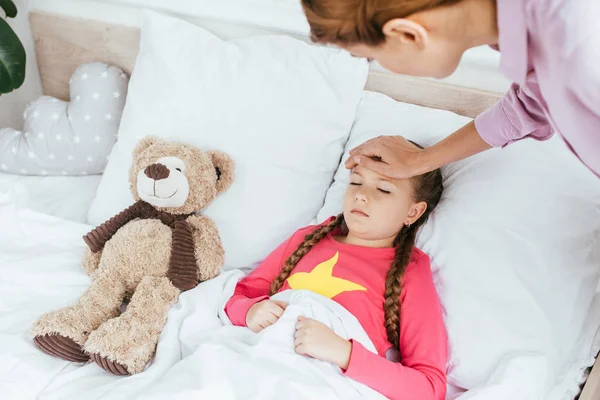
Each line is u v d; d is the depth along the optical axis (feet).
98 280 3.74
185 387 3.00
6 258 3.97
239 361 3.14
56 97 5.61
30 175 5.08
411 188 3.77
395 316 3.52
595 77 1.81
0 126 5.69
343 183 4.34
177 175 3.80
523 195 3.65
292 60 4.36
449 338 3.53
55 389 3.19
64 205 4.75
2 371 3.24
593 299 3.75
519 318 3.40
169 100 4.38
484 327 3.44
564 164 3.69
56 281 3.88
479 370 3.41
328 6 2.03
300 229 4.18
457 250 3.69
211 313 3.68
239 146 4.26
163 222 3.99
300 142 4.30
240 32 4.84
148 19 4.58
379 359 3.25
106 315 3.64
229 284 3.92
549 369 3.32
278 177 4.26
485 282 3.53
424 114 4.27
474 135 3.35
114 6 5.01
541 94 2.24
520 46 2.02
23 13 5.23
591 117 1.95
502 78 4.31
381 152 3.74
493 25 2.07
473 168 3.89
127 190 4.42
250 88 4.32
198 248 3.90
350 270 3.76
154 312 3.56
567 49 1.85
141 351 3.39
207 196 4.08
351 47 2.23
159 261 3.80
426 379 3.27
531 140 3.83
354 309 3.62
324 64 4.35
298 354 3.25
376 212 3.71
